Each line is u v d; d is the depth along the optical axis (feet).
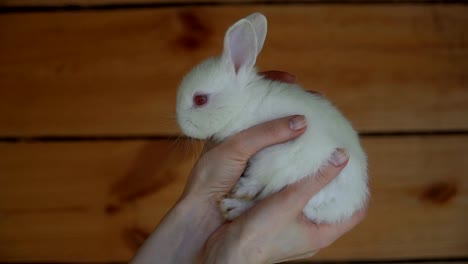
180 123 2.06
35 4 2.56
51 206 2.60
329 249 2.59
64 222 2.60
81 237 2.61
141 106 2.56
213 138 2.09
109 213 2.59
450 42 2.52
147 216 2.59
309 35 2.52
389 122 2.53
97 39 2.56
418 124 2.53
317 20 2.52
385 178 2.55
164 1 2.55
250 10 2.53
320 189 1.92
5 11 2.56
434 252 2.57
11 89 2.57
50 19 2.56
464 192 2.54
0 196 2.60
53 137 2.58
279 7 2.52
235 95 2.02
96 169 2.58
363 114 2.53
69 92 2.57
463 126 2.53
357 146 2.01
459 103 2.52
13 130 2.58
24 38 2.56
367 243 2.58
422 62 2.52
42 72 2.57
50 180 2.59
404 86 2.53
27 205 2.60
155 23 2.55
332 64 2.53
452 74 2.52
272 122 1.90
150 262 1.98
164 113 2.55
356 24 2.52
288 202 1.89
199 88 2.03
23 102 2.57
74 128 2.58
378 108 2.53
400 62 2.52
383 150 2.54
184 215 2.02
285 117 1.91
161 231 2.01
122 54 2.56
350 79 2.53
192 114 2.03
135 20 2.55
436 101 2.53
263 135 1.90
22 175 2.59
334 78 2.53
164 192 2.57
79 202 2.60
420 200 2.55
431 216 2.56
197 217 2.02
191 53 2.54
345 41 2.52
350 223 2.03
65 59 2.57
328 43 2.52
